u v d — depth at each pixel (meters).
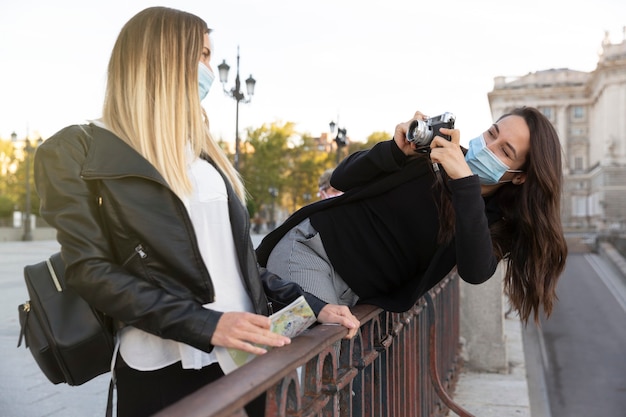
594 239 38.94
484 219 1.83
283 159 57.84
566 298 14.37
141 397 1.50
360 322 1.69
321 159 62.12
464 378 5.08
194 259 1.37
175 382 1.49
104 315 1.39
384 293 2.14
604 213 70.88
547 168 2.02
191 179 1.48
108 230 1.34
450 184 1.83
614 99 72.12
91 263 1.26
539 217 2.07
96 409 3.84
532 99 82.62
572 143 81.38
